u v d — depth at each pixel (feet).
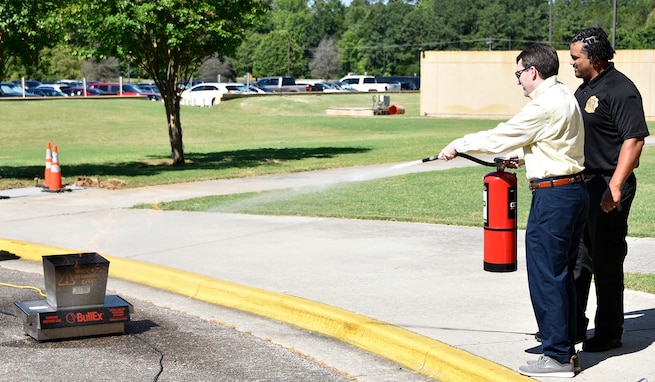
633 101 19.84
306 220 42.14
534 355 20.67
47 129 121.70
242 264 32.42
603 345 20.99
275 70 446.19
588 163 20.84
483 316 24.36
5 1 59.16
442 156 20.26
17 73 328.29
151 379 20.72
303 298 26.89
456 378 20.13
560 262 18.97
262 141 112.37
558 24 482.69
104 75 363.76
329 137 118.73
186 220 43.04
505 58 164.76
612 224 20.62
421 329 23.13
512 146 18.98
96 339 24.26
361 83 284.20
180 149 77.05
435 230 38.68
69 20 65.57
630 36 389.80
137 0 71.41
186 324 25.93
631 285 27.25
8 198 52.85
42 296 29.81
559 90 18.94
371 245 35.42
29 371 21.35
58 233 40.14
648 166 65.41
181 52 75.77
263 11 77.25
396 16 508.94
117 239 38.24
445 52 168.35
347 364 21.85
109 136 118.83
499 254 21.54
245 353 22.85
